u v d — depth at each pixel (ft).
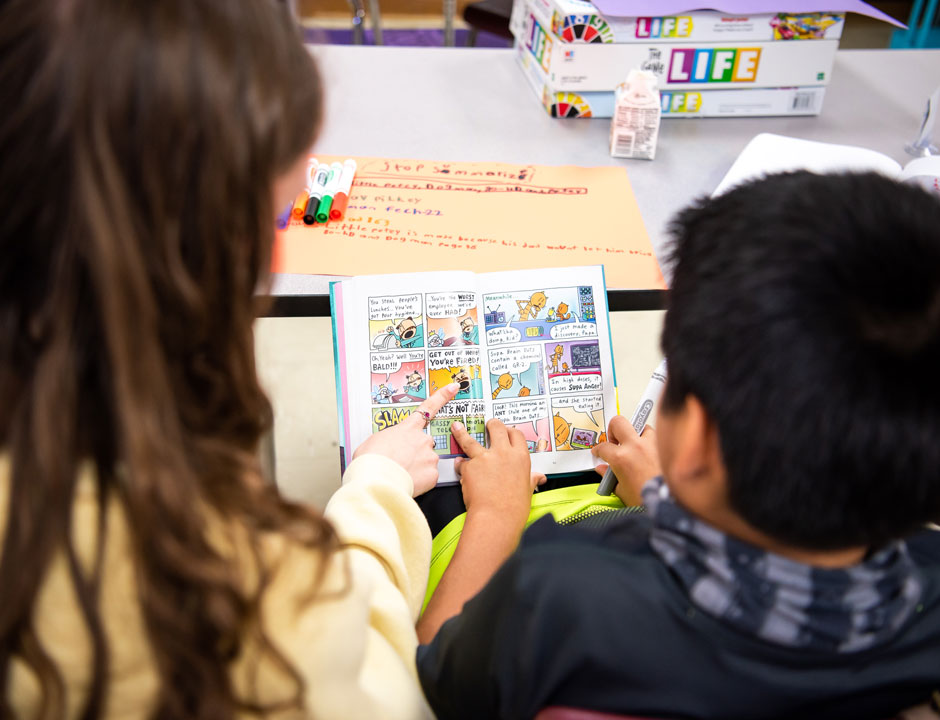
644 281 3.13
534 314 3.00
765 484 1.32
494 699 1.62
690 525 1.49
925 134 4.08
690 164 3.90
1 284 1.28
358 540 2.24
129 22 1.16
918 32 9.69
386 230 3.32
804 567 1.41
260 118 1.29
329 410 5.50
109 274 1.20
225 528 1.41
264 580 1.40
